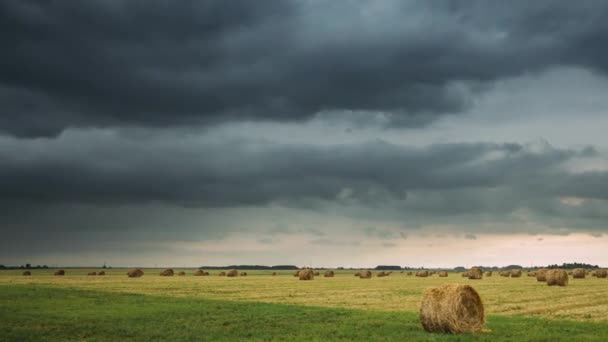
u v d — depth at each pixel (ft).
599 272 304.91
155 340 71.20
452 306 77.41
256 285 216.54
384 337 72.38
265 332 77.25
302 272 289.12
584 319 96.22
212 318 93.15
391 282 253.24
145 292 166.09
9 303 118.73
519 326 82.99
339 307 119.03
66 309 107.45
